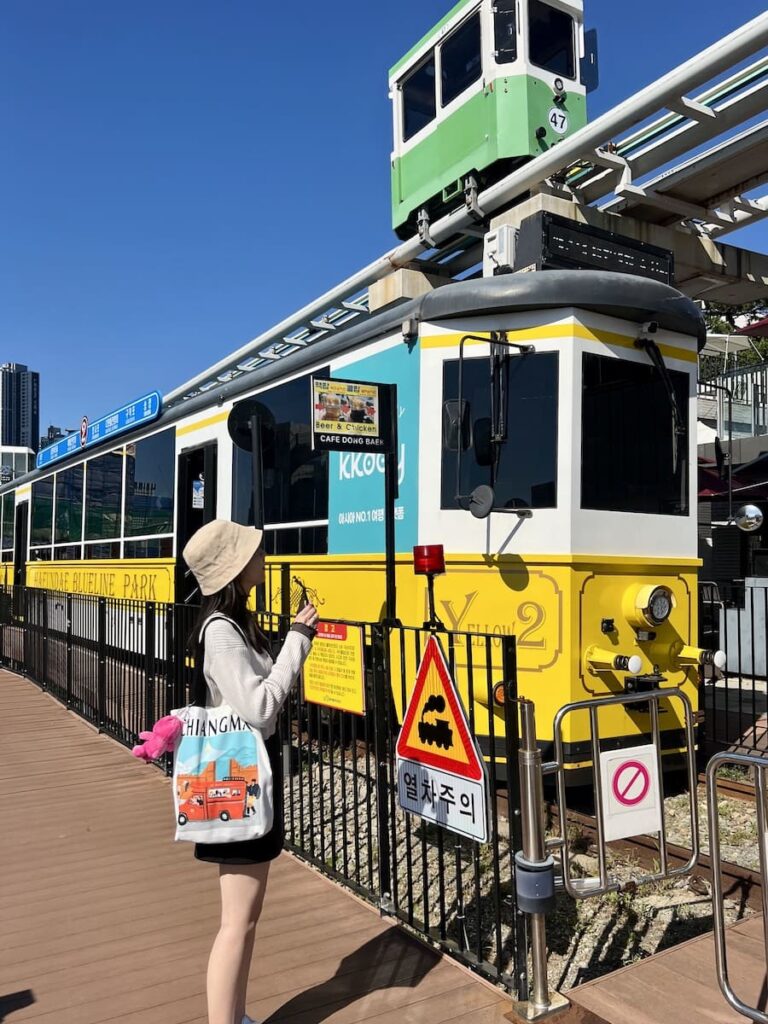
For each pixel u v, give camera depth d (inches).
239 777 104.8
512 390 219.8
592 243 241.1
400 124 364.2
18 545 695.7
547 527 210.5
